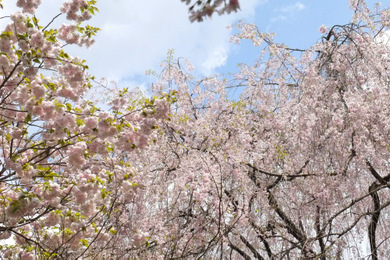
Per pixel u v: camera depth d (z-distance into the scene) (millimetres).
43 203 4469
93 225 4672
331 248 6496
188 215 6270
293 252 6500
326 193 6375
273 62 7676
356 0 7277
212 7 1250
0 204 4539
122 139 4516
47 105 4008
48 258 4422
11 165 4082
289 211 6680
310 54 7492
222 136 6973
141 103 6613
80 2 4309
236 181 6523
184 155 6664
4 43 3857
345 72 7137
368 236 6656
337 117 6461
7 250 4809
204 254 5434
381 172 6895
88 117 4215
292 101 7223
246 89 7871
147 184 5984
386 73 6918
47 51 4020
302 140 6820
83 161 4336
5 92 4262
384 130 6453
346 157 6496
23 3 4094
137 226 5820
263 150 7082
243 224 6039
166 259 5535
